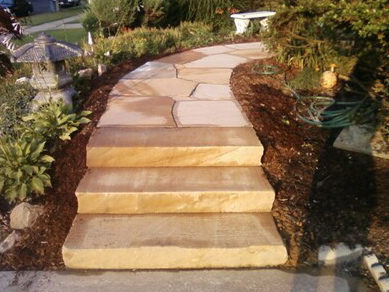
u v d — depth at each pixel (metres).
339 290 2.12
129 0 8.00
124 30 7.75
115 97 3.75
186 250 2.26
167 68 4.78
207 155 2.81
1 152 2.87
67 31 12.35
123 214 2.57
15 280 2.18
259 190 2.56
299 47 4.12
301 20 4.05
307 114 3.60
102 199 2.52
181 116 3.29
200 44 6.41
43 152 2.96
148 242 2.30
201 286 2.16
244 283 2.18
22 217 2.56
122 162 2.82
